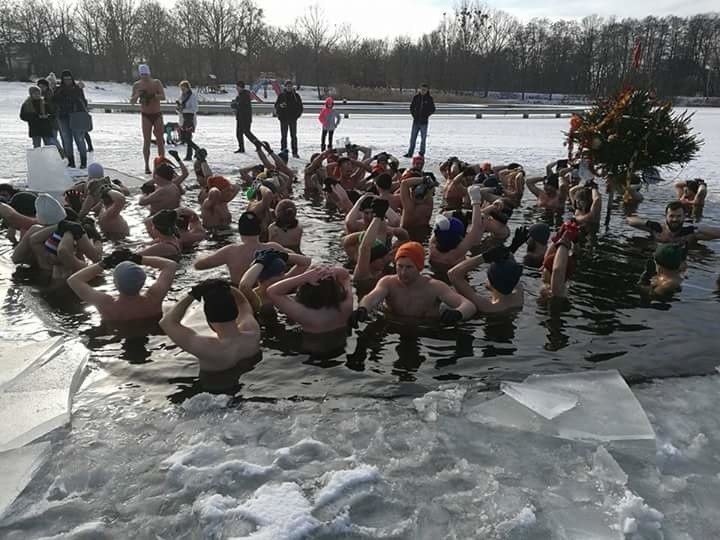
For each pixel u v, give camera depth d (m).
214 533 2.78
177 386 4.20
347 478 3.14
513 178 11.48
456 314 5.11
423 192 8.94
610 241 8.33
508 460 3.38
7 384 4.12
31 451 3.40
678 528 2.88
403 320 5.42
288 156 16.59
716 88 82.25
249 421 3.75
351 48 78.19
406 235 7.83
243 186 11.75
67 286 6.14
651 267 6.45
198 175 10.80
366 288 6.23
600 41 86.19
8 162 13.82
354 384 4.25
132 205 9.99
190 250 7.57
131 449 3.44
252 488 3.12
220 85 65.00
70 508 2.96
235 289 4.85
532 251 7.34
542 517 2.93
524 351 4.82
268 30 76.44
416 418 3.80
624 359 4.67
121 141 19.22
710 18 83.81
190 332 4.37
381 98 57.62
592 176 10.01
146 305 5.30
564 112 41.69
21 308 5.55
